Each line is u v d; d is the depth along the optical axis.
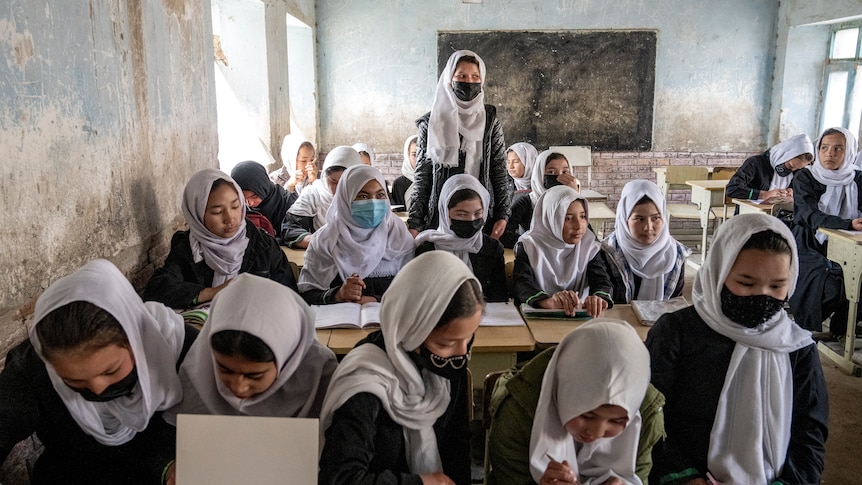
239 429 0.95
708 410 1.40
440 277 1.11
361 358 1.15
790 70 6.43
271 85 5.02
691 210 5.70
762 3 6.50
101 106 2.10
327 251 2.48
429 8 6.53
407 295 1.12
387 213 2.53
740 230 1.35
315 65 6.57
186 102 3.02
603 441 1.23
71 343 1.04
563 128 6.73
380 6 6.52
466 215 2.41
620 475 1.22
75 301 1.07
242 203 2.35
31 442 1.66
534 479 1.17
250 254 2.37
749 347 1.37
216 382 1.22
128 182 2.31
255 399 1.21
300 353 1.22
